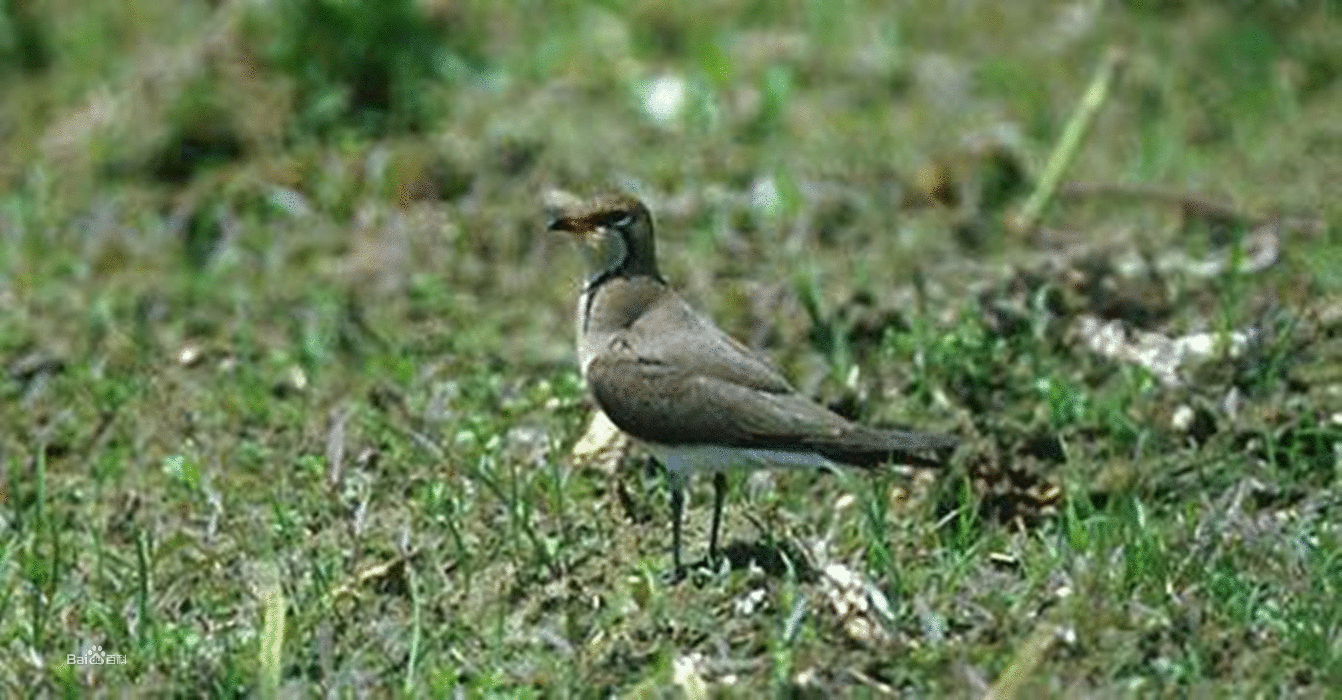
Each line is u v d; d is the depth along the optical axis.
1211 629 11.46
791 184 16.86
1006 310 14.95
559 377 14.90
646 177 17.23
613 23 19.25
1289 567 12.09
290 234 16.92
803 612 11.66
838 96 18.36
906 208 17.02
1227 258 15.84
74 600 12.49
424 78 18.41
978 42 19.06
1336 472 13.28
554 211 16.61
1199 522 12.66
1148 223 16.62
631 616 11.91
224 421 14.62
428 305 15.95
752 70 18.62
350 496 13.42
